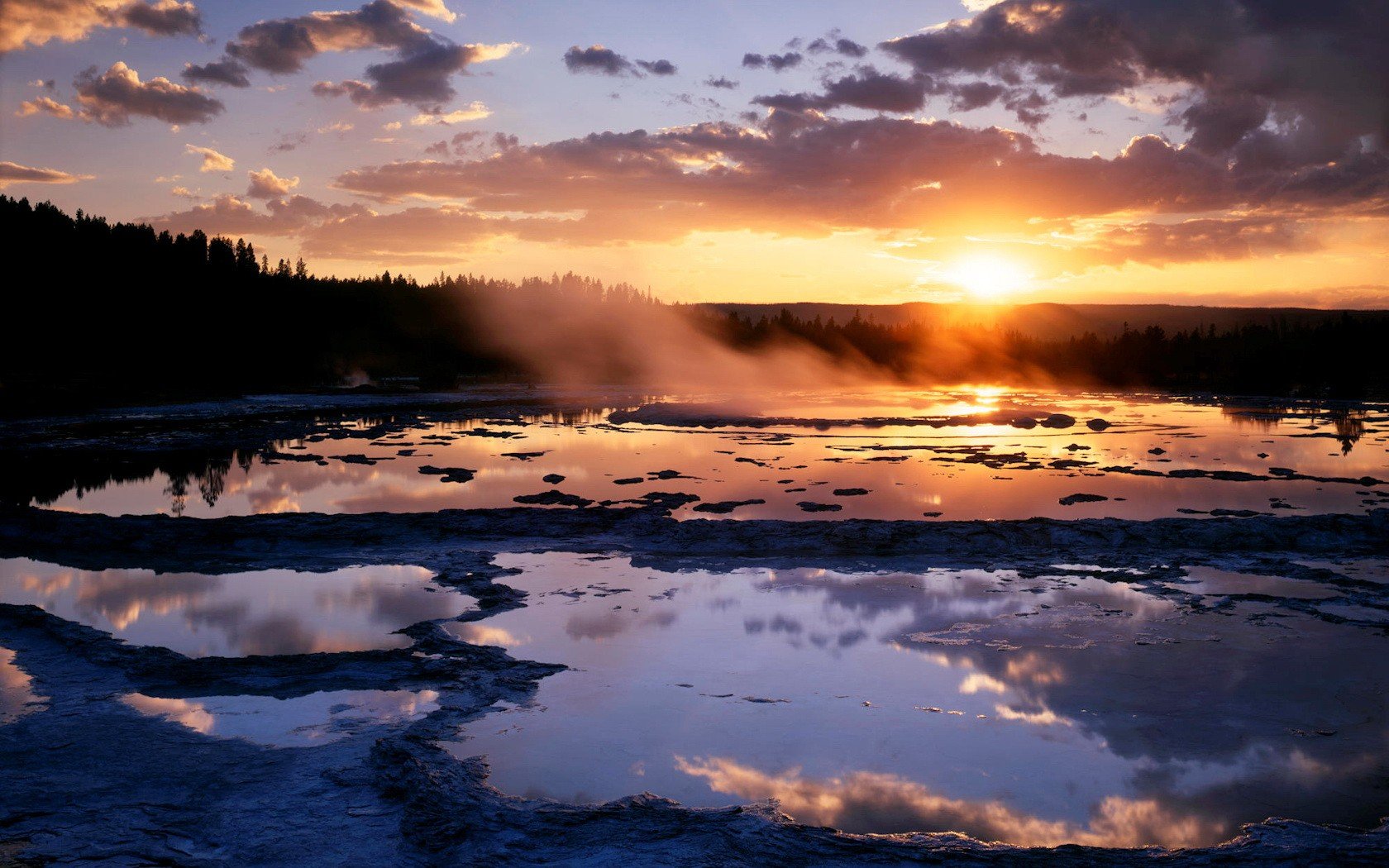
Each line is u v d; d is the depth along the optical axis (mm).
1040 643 13711
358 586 17141
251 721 10641
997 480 32562
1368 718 10938
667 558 19172
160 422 55969
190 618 15133
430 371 114875
